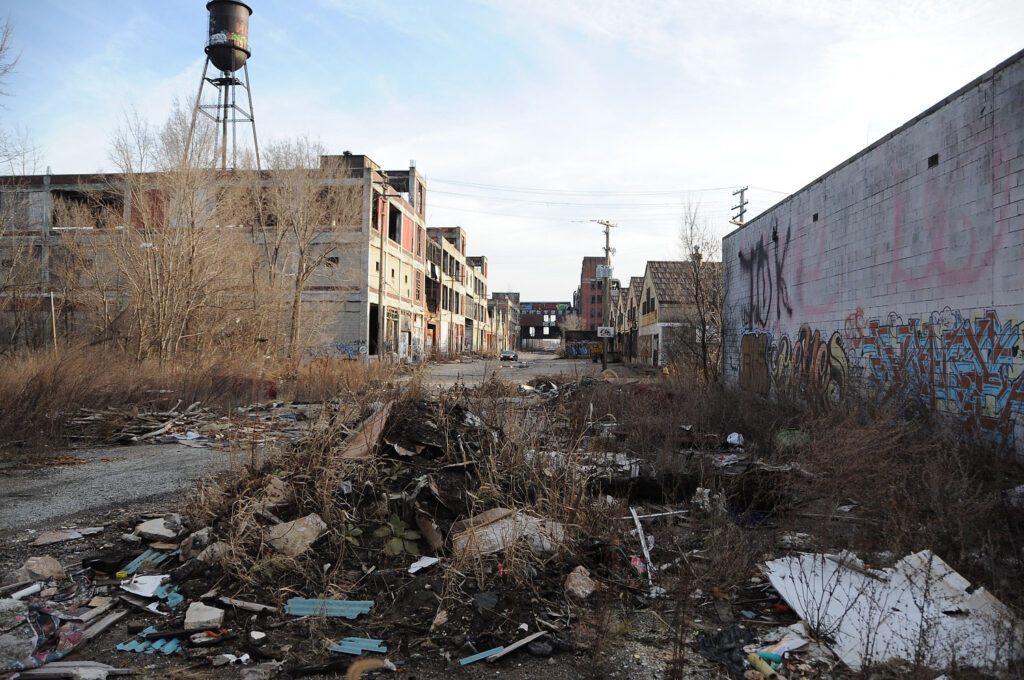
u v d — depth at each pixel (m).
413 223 44.66
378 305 35.06
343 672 3.29
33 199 31.70
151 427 10.96
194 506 5.20
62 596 4.01
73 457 8.80
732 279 19.22
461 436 5.92
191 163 20.84
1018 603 3.56
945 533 4.39
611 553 4.67
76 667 3.21
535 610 3.92
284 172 28.16
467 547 4.33
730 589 4.28
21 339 22.08
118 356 17.69
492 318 96.50
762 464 6.74
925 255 9.02
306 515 4.88
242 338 22.83
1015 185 7.20
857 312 11.09
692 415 10.88
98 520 5.70
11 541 5.07
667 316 36.84
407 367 18.31
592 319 114.50
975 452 6.96
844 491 5.57
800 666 3.30
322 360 21.06
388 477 5.34
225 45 33.00
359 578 4.25
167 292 19.80
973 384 7.86
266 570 4.18
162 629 3.65
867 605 3.69
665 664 3.39
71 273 23.48
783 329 14.74
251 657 3.41
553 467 5.91
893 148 9.91
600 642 3.48
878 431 6.45
